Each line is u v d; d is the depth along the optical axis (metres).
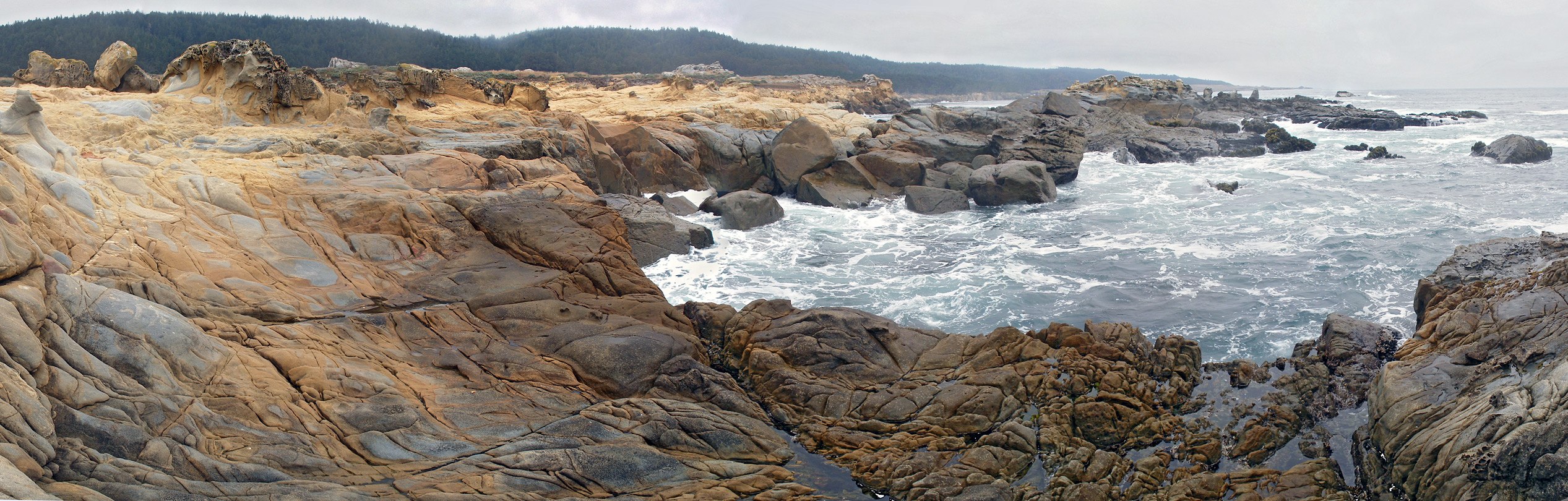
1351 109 70.38
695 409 10.49
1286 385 11.90
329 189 15.80
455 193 16.75
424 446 8.73
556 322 12.44
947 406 10.89
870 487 9.46
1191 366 12.45
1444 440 8.69
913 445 10.22
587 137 28.02
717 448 9.81
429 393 9.96
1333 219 25.03
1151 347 12.78
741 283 18.88
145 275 10.83
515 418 9.70
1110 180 35.47
